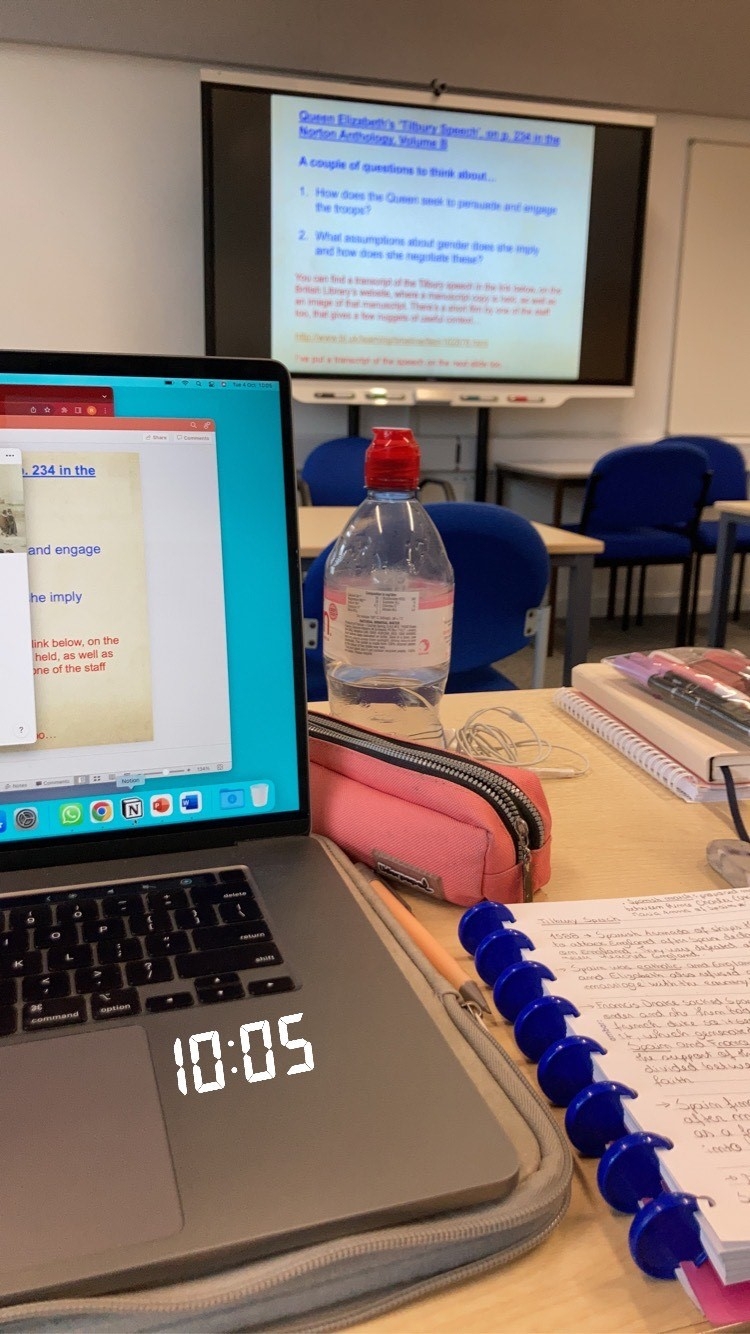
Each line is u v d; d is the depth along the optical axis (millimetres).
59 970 446
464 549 1605
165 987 435
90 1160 338
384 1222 322
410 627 803
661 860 649
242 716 584
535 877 582
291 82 3363
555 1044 403
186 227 3551
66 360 547
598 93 3729
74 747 553
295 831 598
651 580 4574
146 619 565
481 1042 413
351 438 3762
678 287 4125
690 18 3600
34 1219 314
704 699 818
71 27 3211
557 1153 359
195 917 495
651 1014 428
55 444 547
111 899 512
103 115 3373
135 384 560
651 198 3982
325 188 3506
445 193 3631
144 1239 307
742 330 4266
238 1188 327
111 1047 395
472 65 3549
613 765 838
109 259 3512
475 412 4094
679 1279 327
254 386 584
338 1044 401
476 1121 361
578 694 997
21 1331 289
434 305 3729
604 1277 331
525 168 3678
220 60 3373
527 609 1781
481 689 1789
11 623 542
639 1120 360
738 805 748
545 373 3912
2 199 3371
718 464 4086
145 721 565
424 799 584
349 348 3684
